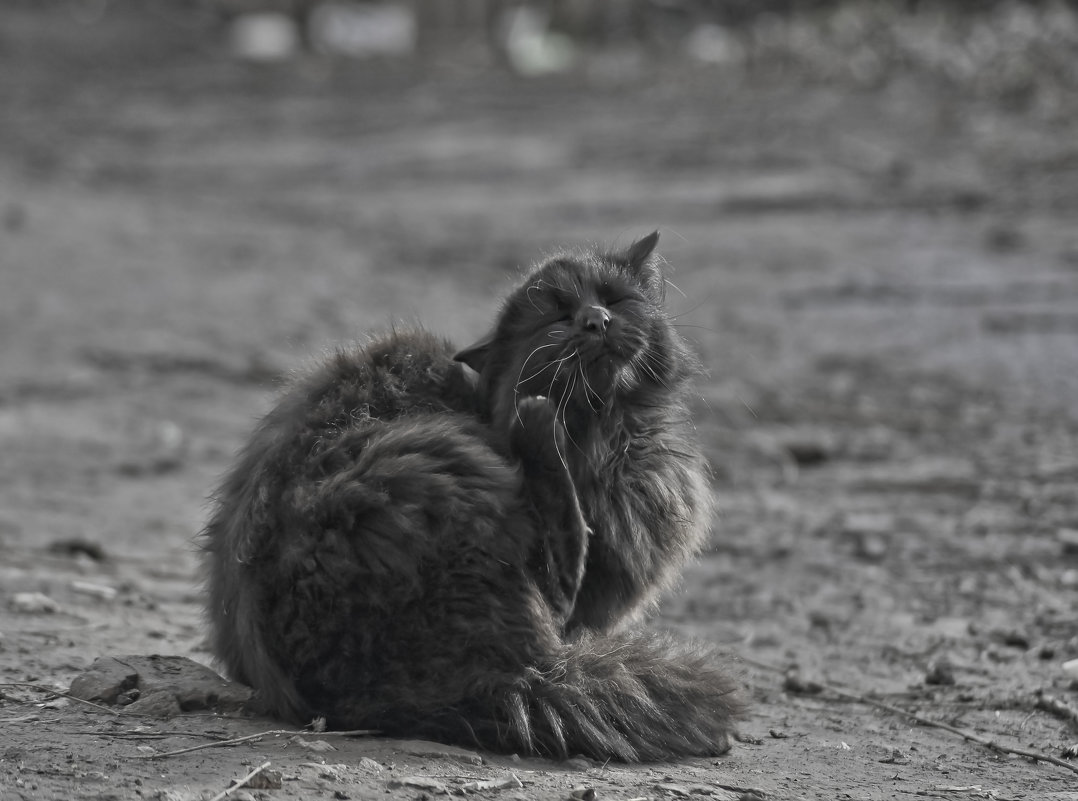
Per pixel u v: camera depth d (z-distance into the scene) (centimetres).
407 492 648
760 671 876
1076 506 1220
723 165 2919
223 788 573
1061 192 2408
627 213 2625
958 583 1059
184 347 2017
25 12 6500
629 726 664
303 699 662
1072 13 3622
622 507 730
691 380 811
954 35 3634
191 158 3672
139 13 6662
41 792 560
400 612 645
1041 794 640
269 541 667
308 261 2552
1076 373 1608
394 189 3128
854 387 1650
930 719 771
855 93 3456
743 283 2095
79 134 4016
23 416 1677
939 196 2483
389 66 5284
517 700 646
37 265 2489
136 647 841
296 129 3997
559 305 742
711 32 4634
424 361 758
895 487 1329
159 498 1369
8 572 1030
